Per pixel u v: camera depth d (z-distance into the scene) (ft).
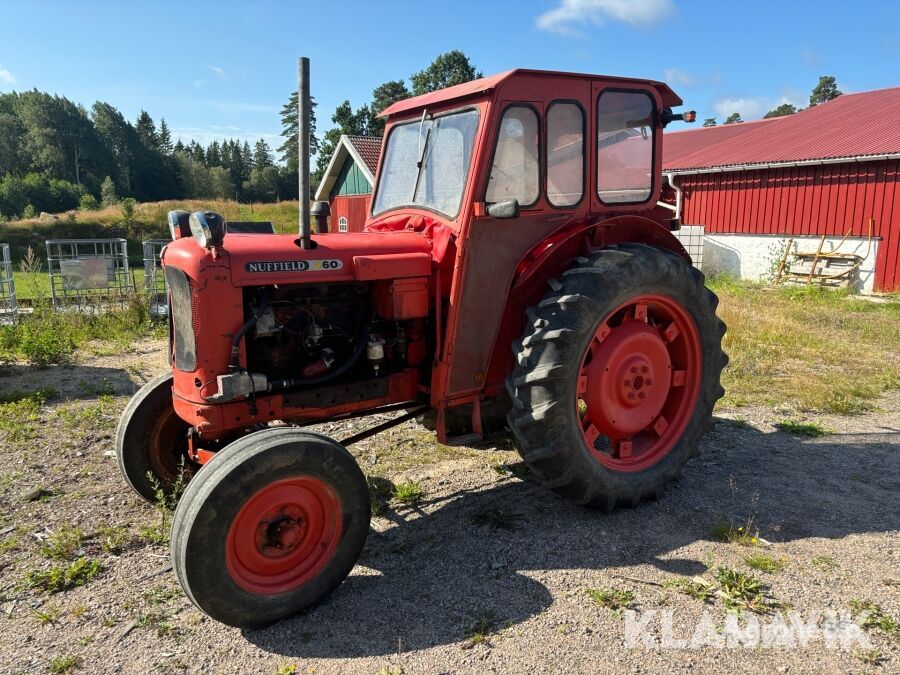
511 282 12.32
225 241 10.98
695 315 13.44
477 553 11.23
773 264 53.01
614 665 8.38
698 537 11.63
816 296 42.63
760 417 18.42
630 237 13.48
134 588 10.41
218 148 418.92
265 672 8.47
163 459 13.06
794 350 25.99
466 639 8.98
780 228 52.49
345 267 11.35
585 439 12.30
